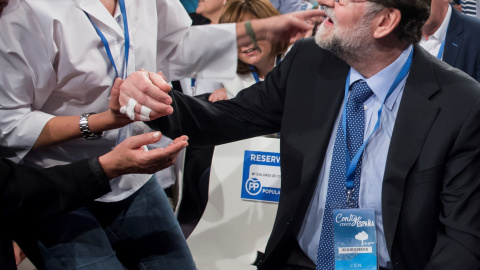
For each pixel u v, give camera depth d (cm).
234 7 251
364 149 159
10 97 153
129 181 176
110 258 168
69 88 160
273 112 177
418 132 152
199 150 257
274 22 181
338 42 153
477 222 148
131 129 181
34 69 151
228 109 178
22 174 150
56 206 151
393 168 153
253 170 219
